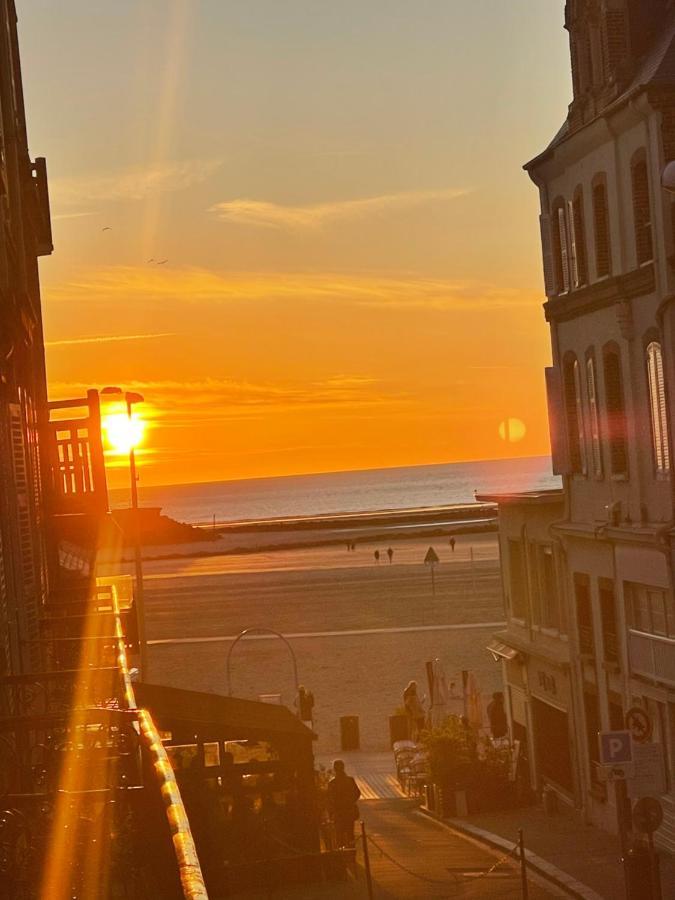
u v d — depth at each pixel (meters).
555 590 33.81
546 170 32.44
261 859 20.36
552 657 33.06
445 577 96.56
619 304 28.34
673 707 26.61
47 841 7.62
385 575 101.44
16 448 16.86
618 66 28.41
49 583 22.88
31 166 28.08
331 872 20.89
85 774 9.67
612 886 22.55
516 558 37.16
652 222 26.56
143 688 20.98
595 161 29.58
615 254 28.91
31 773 9.73
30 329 21.66
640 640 27.52
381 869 23.75
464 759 32.53
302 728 20.67
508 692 37.91
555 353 32.97
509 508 37.06
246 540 175.88
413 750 36.31
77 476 23.47
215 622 76.50
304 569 113.75
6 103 20.62
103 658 16.62
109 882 7.56
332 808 24.34
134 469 42.28
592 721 31.27
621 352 28.89
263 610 81.50
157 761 6.75
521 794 33.12
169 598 94.50
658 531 26.52
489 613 72.75
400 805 34.44
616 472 29.62
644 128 26.80
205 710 20.66
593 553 30.69
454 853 26.17
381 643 63.31
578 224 31.06
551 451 32.94
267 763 20.47
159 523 187.38
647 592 27.98
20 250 21.73
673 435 26.14
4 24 20.94
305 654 61.09
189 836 5.25
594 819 30.27
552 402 32.91
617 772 21.52
